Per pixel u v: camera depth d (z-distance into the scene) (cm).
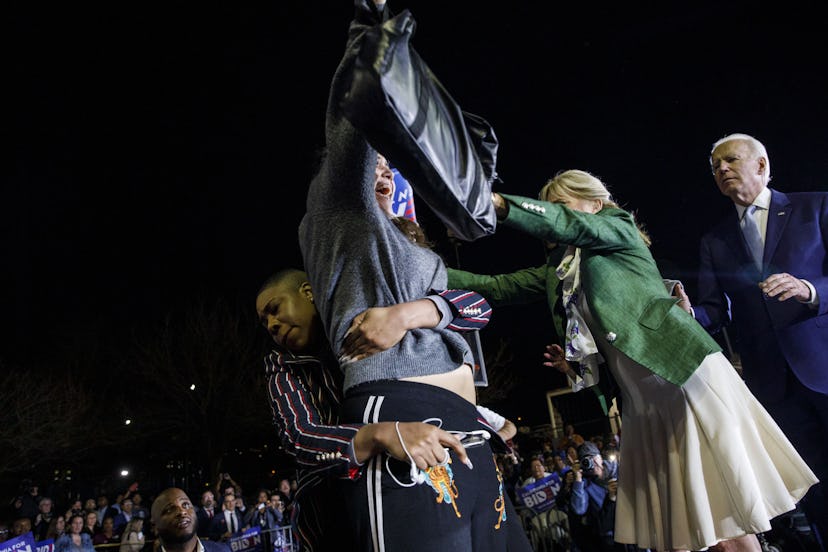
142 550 1208
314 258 146
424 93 104
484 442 148
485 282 279
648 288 222
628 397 226
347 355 140
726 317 326
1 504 1984
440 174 104
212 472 2338
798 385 292
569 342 233
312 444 135
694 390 208
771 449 211
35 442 2136
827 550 296
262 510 1238
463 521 133
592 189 252
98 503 1457
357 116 97
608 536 718
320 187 142
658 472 215
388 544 127
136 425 2397
